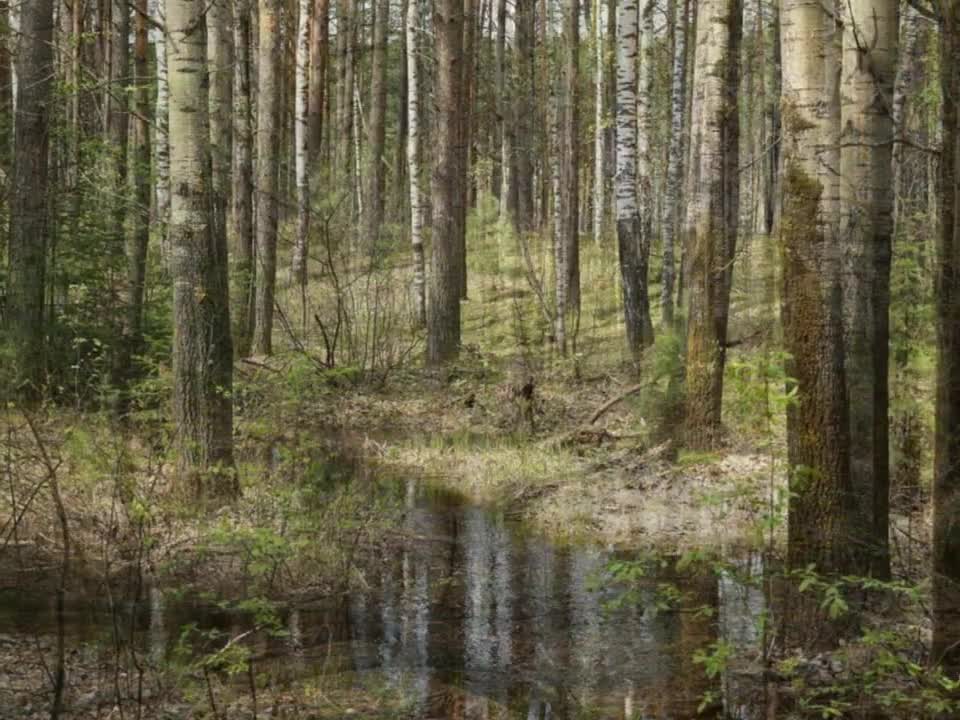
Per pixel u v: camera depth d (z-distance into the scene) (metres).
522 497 11.55
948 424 5.89
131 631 6.18
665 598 7.96
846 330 7.12
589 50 28.25
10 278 13.11
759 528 6.75
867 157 7.25
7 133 14.84
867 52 6.88
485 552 9.34
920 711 5.40
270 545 7.44
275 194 20.98
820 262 6.46
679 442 12.55
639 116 21.62
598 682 6.27
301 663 6.44
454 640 7.00
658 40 31.72
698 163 12.59
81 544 8.09
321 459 12.33
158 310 14.56
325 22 28.44
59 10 18.80
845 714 5.59
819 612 6.39
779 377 6.09
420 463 13.38
